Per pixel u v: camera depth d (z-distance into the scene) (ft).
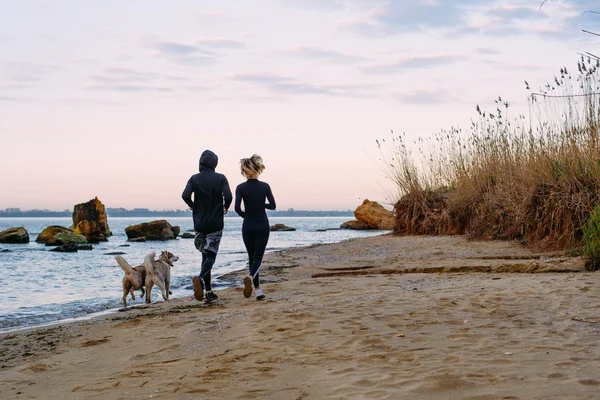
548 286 21.63
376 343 14.15
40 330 20.48
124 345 16.39
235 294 26.94
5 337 19.30
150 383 11.99
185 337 16.57
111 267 54.39
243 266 47.96
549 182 38.83
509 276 26.63
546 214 39.04
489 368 11.40
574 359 11.76
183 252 76.38
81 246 85.92
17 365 14.97
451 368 11.53
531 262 29.37
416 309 18.29
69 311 26.84
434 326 15.75
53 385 12.55
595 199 35.27
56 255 72.79
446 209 59.06
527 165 42.65
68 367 14.24
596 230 27.45
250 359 13.43
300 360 13.05
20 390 12.31
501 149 51.08
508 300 19.15
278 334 15.87
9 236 109.29
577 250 33.06
